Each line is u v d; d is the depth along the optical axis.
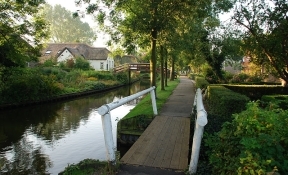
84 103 19.77
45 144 9.13
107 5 12.56
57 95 20.30
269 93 17.72
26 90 17.20
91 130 11.09
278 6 14.88
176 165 4.56
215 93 8.63
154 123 8.08
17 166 7.12
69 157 7.84
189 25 14.87
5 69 17.66
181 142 5.95
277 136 3.04
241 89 18.00
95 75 34.50
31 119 13.45
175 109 11.12
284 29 14.93
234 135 3.52
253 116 3.43
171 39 14.57
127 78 40.41
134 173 4.25
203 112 3.87
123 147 8.44
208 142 4.05
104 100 21.77
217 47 22.47
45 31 18.89
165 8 12.34
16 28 17.08
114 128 11.15
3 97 16.02
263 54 16.89
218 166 3.44
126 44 13.34
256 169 2.67
